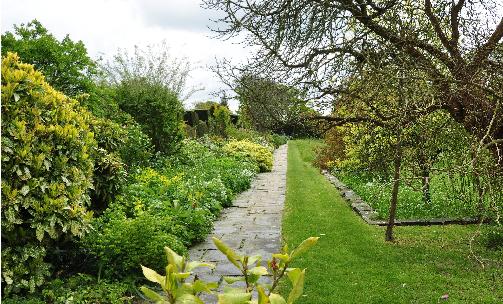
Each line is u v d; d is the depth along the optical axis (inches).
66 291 171.0
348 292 190.9
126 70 547.2
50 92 197.3
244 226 325.7
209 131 912.3
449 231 293.7
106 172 240.4
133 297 182.4
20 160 170.2
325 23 220.7
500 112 198.8
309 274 214.1
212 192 395.9
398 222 318.0
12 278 163.3
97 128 246.1
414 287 195.2
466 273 210.5
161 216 269.1
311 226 313.6
